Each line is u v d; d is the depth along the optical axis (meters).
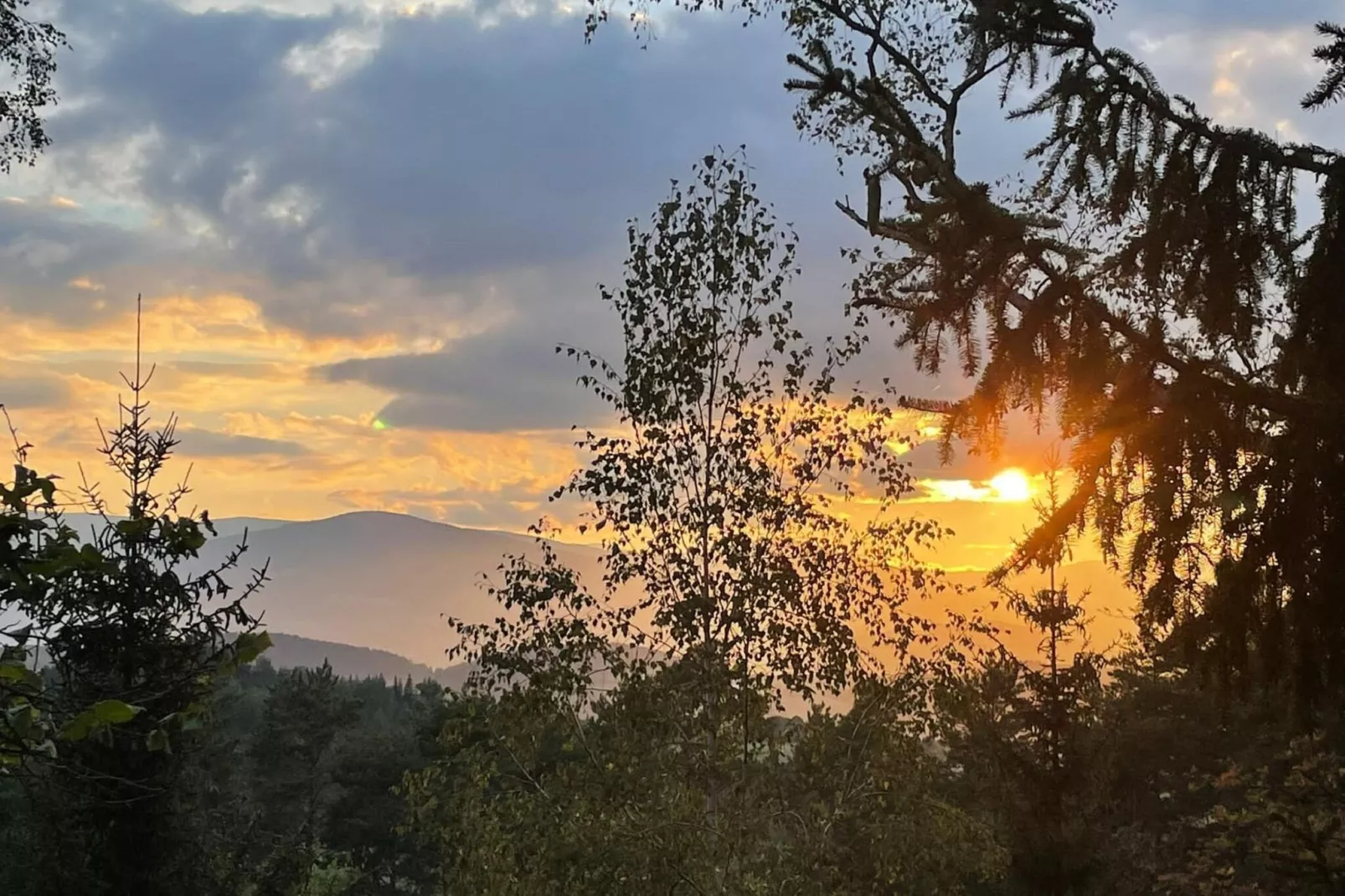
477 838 13.14
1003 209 4.00
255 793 44.47
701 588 12.72
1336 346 3.68
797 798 12.93
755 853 12.54
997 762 15.13
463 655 13.26
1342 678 3.69
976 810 15.65
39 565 4.10
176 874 12.20
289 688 48.62
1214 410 3.68
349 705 49.53
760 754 12.80
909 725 13.04
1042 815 14.91
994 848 13.53
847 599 13.01
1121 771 17.66
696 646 12.39
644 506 12.98
